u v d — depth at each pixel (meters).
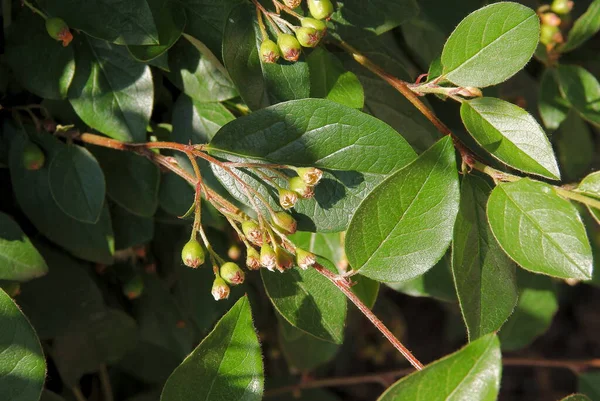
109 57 0.47
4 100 0.48
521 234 0.43
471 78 0.45
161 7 0.46
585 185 0.44
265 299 0.61
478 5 0.54
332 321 0.45
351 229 0.42
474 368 0.40
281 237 0.43
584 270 0.42
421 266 0.43
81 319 0.50
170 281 0.54
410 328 0.88
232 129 0.43
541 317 0.56
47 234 0.48
